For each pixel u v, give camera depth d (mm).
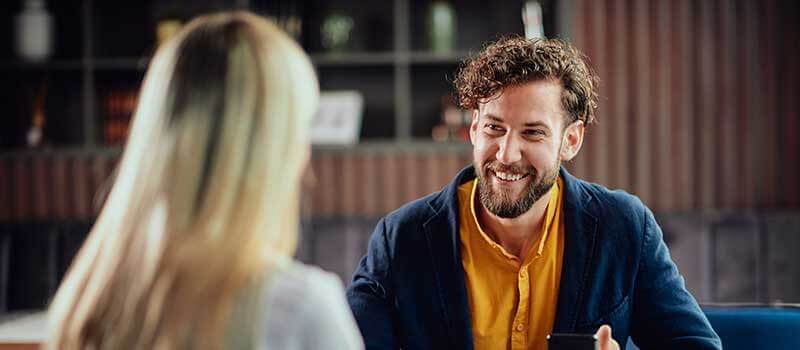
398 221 1604
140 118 871
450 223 1561
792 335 1719
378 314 1548
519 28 3738
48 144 3756
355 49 3760
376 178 3623
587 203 1572
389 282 1572
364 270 1606
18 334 2283
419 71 3811
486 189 1488
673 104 3549
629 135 3561
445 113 3703
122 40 3799
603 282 1549
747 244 3418
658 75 3543
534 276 1549
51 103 3822
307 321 842
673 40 3535
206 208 821
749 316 1737
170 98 850
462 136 3668
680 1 3521
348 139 3678
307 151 928
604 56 3535
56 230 3465
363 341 1520
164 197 826
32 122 3732
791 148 3535
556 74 1458
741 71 3529
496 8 3758
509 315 1546
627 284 1557
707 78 3535
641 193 3561
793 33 3504
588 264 1541
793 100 3521
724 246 3422
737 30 3520
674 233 3455
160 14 3777
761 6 3506
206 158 832
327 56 3652
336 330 863
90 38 3686
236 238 821
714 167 3551
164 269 814
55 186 3643
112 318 830
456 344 1532
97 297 837
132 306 819
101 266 849
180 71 857
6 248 3404
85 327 842
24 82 3748
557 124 1467
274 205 848
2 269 3387
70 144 3834
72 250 3455
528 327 1548
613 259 1554
